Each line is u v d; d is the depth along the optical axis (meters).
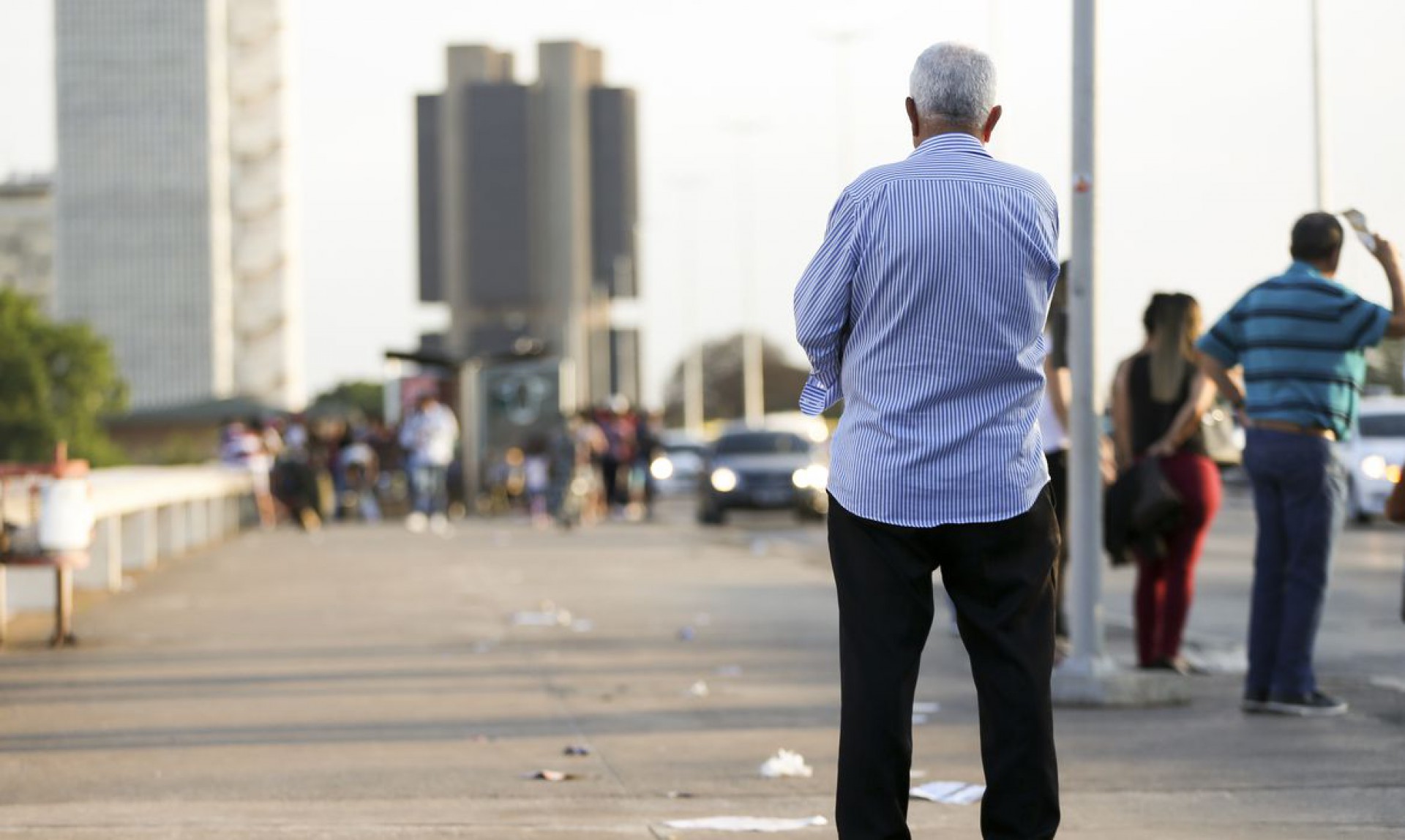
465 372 117.94
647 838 16.75
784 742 22.39
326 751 21.73
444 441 94.81
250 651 32.53
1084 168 25.62
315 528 91.00
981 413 13.02
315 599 44.12
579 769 20.52
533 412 121.12
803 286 13.26
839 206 13.23
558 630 36.44
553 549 67.31
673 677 28.92
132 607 41.59
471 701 26.14
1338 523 24.20
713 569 55.09
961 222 12.88
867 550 13.18
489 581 50.22
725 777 19.98
